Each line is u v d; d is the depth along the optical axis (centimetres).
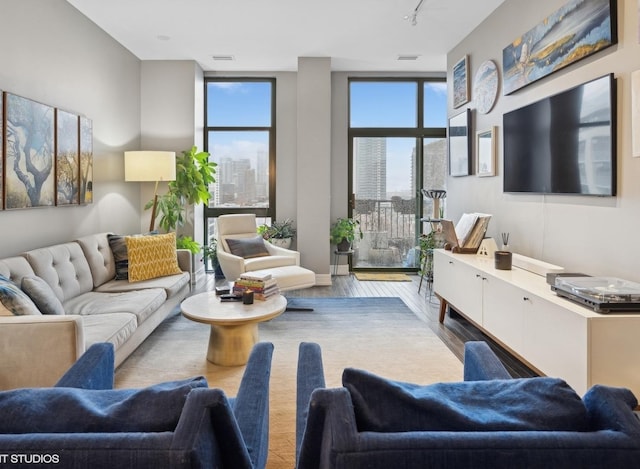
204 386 91
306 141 566
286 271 425
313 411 79
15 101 312
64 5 384
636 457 71
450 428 79
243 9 416
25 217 331
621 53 248
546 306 231
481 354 156
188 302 318
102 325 258
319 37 491
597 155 262
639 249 236
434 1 396
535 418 79
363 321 403
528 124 339
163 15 428
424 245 535
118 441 71
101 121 459
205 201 583
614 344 199
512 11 376
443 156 652
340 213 646
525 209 354
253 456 106
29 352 199
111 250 395
